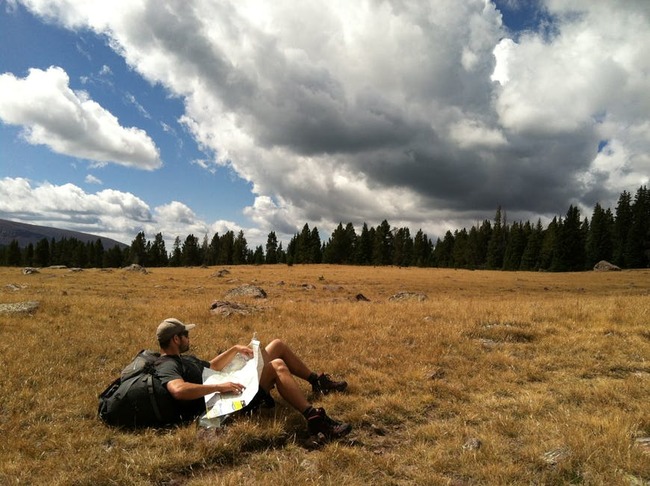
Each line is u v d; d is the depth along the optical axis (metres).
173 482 4.08
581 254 90.50
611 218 105.81
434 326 10.80
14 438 4.77
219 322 11.61
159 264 147.12
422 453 4.61
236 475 4.05
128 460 4.30
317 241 134.12
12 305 12.57
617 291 40.50
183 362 5.66
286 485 3.91
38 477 4.04
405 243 143.25
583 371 7.50
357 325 11.09
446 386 6.72
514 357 8.43
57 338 9.27
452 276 62.16
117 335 9.89
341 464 4.38
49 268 58.31
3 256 133.00
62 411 5.63
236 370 5.89
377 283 48.47
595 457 4.18
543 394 6.41
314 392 6.38
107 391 5.40
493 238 118.62
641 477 3.91
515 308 13.32
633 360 8.17
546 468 4.18
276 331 10.42
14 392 6.11
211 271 66.38
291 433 5.08
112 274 49.84
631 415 5.32
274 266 90.50
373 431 5.30
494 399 6.24
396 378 7.09
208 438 4.74
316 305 14.86
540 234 107.69
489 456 4.39
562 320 11.27
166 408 5.17
